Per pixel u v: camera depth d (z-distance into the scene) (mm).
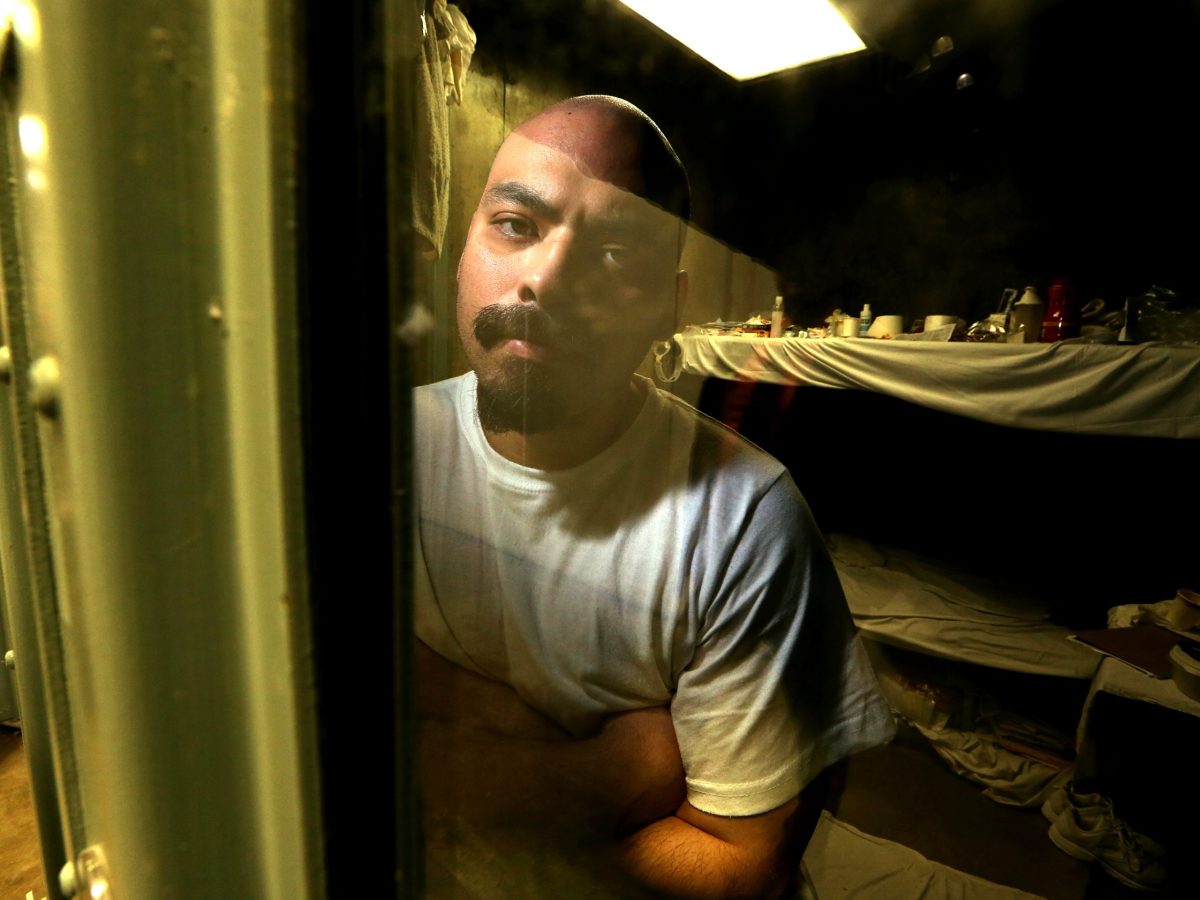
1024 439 2377
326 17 217
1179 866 1492
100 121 219
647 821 726
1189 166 1881
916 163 2252
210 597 250
